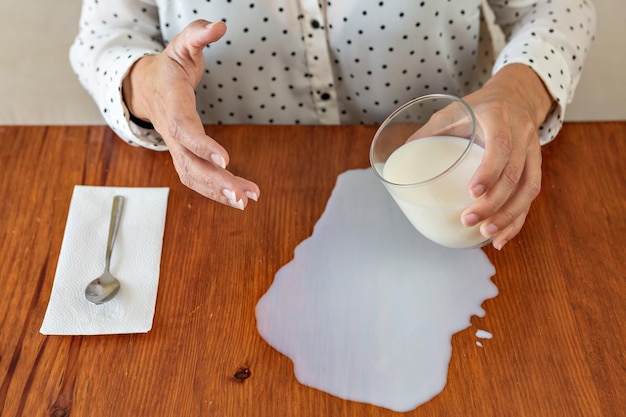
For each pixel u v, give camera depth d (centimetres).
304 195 80
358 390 68
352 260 76
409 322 72
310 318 72
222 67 91
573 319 71
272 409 67
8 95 130
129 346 71
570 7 87
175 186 82
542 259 74
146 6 90
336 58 92
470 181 68
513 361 69
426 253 76
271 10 87
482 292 73
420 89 95
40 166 84
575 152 82
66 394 69
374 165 71
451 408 67
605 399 66
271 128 85
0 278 76
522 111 75
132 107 81
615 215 77
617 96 122
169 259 77
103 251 77
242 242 78
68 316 73
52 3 138
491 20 98
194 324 72
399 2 85
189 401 68
